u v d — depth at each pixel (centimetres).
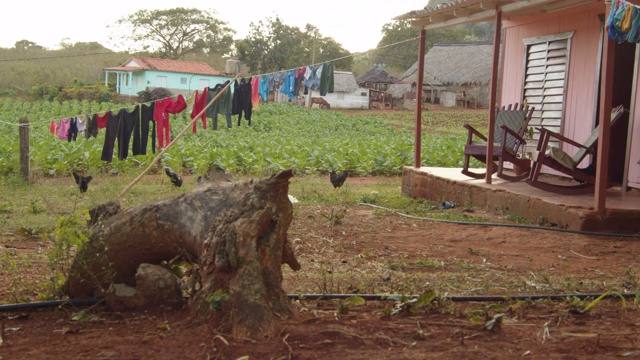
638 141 1106
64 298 534
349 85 5866
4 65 6944
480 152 1240
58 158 1867
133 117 1241
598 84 1205
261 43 6034
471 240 904
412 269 717
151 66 5488
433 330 443
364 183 1731
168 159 1902
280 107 4872
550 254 820
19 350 413
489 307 500
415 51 7994
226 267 441
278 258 473
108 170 1869
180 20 8006
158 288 491
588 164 1230
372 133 3972
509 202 1086
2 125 3083
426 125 4494
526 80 1417
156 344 416
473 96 5634
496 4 1130
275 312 452
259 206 455
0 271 661
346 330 431
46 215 1057
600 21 1198
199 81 5594
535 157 1101
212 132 3209
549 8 1187
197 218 480
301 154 2111
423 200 1308
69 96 5453
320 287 580
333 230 949
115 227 511
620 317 492
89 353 404
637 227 939
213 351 396
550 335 438
